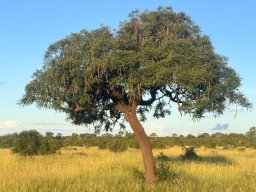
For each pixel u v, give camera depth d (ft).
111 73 55.42
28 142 126.41
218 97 59.00
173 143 220.23
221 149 187.42
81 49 55.42
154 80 52.75
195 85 53.31
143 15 58.03
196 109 58.85
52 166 82.74
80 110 63.31
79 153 137.80
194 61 54.65
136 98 57.62
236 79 59.82
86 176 65.00
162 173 57.93
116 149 152.25
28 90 59.21
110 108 64.28
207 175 65.87
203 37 59.26
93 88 58.49
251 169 70.38
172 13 58.44
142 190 47.44
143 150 59.31
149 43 55.88
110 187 48.06
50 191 47.75
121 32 57.88
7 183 51.55
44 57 57.47
